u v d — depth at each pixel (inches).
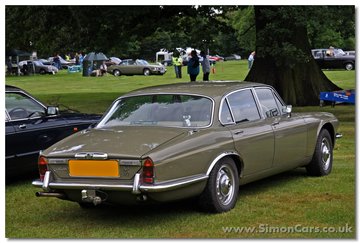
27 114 341.1
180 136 249.3
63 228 247.0
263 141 287.1
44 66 2009.1
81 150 243.1
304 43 774.5
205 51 905.5
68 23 786.8
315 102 770.2
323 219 248.4
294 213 258.4
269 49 669.3
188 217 255.3
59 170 246.5
